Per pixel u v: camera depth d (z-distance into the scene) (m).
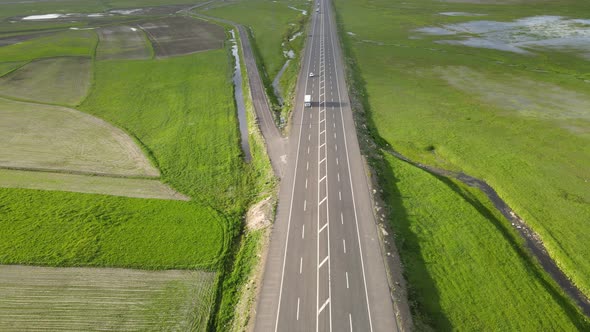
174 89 89.56
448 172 57.28
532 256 42.44
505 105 76.94
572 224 45.72
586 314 36.19
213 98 84.31
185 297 37.31
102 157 60.75
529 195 50.84
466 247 42.41
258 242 43.56
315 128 67.81
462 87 87.56
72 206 49.16
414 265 40.22
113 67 105.31
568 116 71.06
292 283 38.06
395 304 35.81
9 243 43.12
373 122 71.94
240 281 39.50
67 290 37.69
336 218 46.25
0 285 38.06
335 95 81.94
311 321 34.44
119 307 36.09
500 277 38.78
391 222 45.97
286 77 98.69
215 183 55.28
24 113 75.88
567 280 39.53
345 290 37.22
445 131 67.56
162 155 61.69
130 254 42.03
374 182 52.72
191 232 45.44
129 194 52.19
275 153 60.50
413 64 105.12
